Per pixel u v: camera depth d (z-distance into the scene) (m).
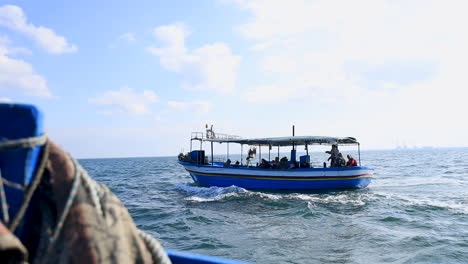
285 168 22.70
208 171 24.52
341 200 19.22
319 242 10.70
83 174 1.63
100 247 1.46
